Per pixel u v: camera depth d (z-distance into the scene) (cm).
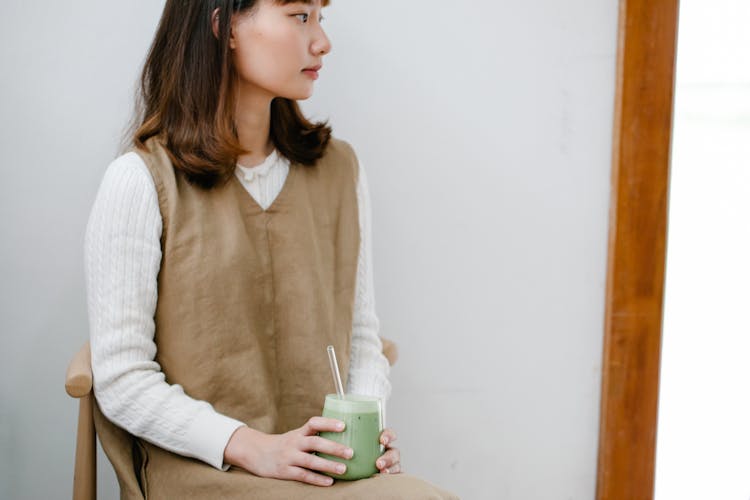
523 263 179
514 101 176
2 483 155
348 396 113
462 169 174
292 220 130
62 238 155
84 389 111
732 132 196
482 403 178
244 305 124
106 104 154
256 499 107
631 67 177
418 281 173
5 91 150
